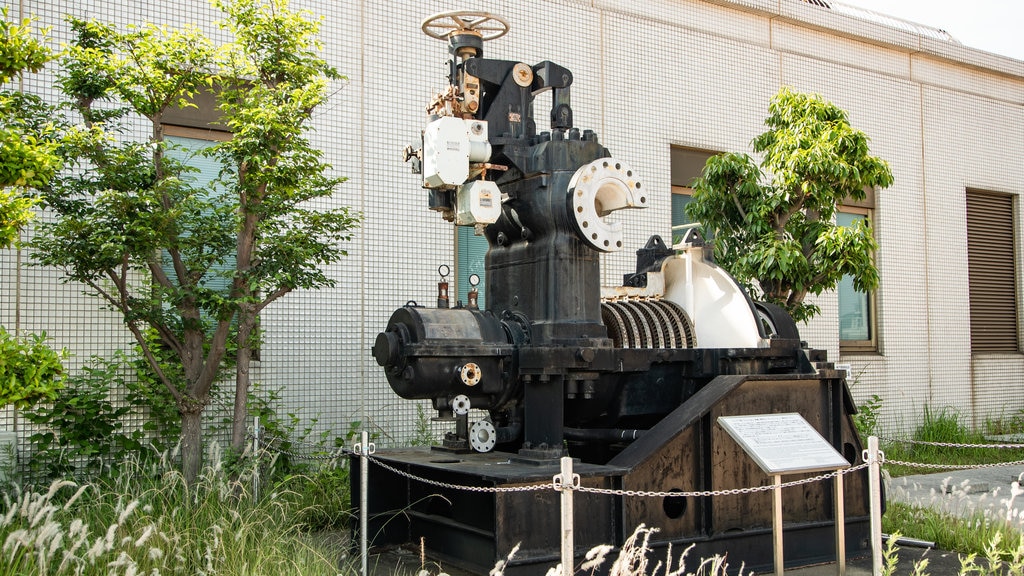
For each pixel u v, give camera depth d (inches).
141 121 339.6
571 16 433.4
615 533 223.5
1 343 176.4
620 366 244.2
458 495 246.7
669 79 463.5
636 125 450.3
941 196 560.7
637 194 243.1
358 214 346.9
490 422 255.6
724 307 281.3
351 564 232.7
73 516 249.8
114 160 263.9
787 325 284.7
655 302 286.7
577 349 233.1
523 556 213.2
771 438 228.4
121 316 328.8
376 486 270.8
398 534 274.1
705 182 380.8
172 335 278.2
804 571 249.9
